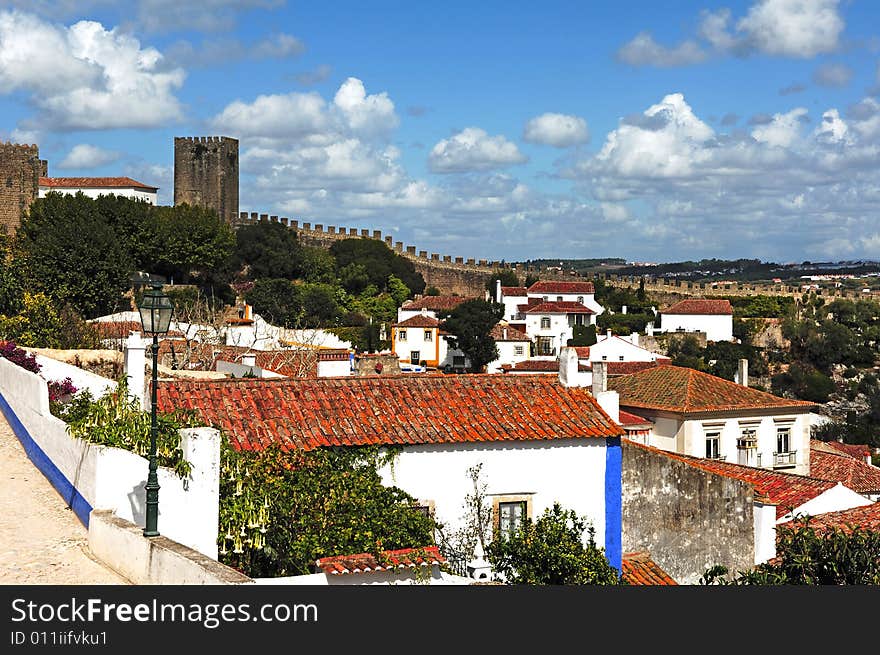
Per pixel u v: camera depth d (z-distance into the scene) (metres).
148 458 16.50
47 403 22.44
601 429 21.11
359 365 59.34
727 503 23.23
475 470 20.12
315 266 120.88
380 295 126.81
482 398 21.64
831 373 113.62
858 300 138.38
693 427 40.78
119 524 15.13
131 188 127.12
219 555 16.00
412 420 20.33
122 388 19.80
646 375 45.69
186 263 103.69
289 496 17.00
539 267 151.62
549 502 20.70
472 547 19.67
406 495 18.56
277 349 58.31
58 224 91.88
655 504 22.86
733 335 124.38
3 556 15.53
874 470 44.88
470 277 146.88
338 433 19.50
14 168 105.62
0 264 52.31
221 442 17.72
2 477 21.28
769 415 42.53
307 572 16.27
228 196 147.00
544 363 83.00
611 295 142.00
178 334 57.03
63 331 48.47
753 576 16.80
